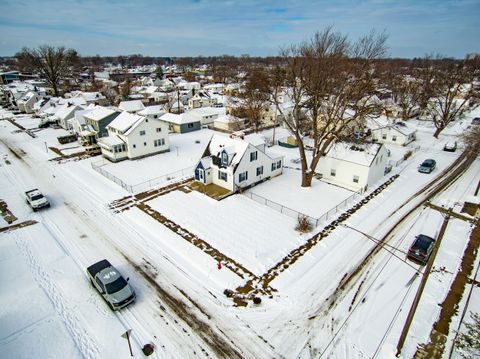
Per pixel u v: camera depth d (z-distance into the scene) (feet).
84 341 51.19
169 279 65.87
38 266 69.46
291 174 125.18
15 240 78.74
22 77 457.68
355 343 51.08
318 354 49.26
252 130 191.72
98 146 146.92
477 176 121.70
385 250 76.13
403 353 48.88
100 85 391.65
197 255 73.67
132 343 50.96
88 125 165.78
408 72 402.93
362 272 68.33
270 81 138.51
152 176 120.88
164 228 84.89
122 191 107.55
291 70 98.94
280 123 204.03
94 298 60.64
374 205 98.89
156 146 147.02
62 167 130.21
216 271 68.28
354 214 93.30
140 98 315.37
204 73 599.98
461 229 84.58
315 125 103.86
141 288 63.21
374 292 62.44
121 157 138.21
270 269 69.10
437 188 111.14
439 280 65.57
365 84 93.15
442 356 48.65
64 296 60.95
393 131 163.43
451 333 52.80
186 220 88.69
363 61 90.84
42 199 94.99
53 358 48.08
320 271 68.54
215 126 200.75
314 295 61.57
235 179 104.94
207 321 55.57
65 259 72.02
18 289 62.28
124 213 92.89
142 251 75.31
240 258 72.59
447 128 199.52
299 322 55.31
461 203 99.19
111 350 49.70
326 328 54.03
